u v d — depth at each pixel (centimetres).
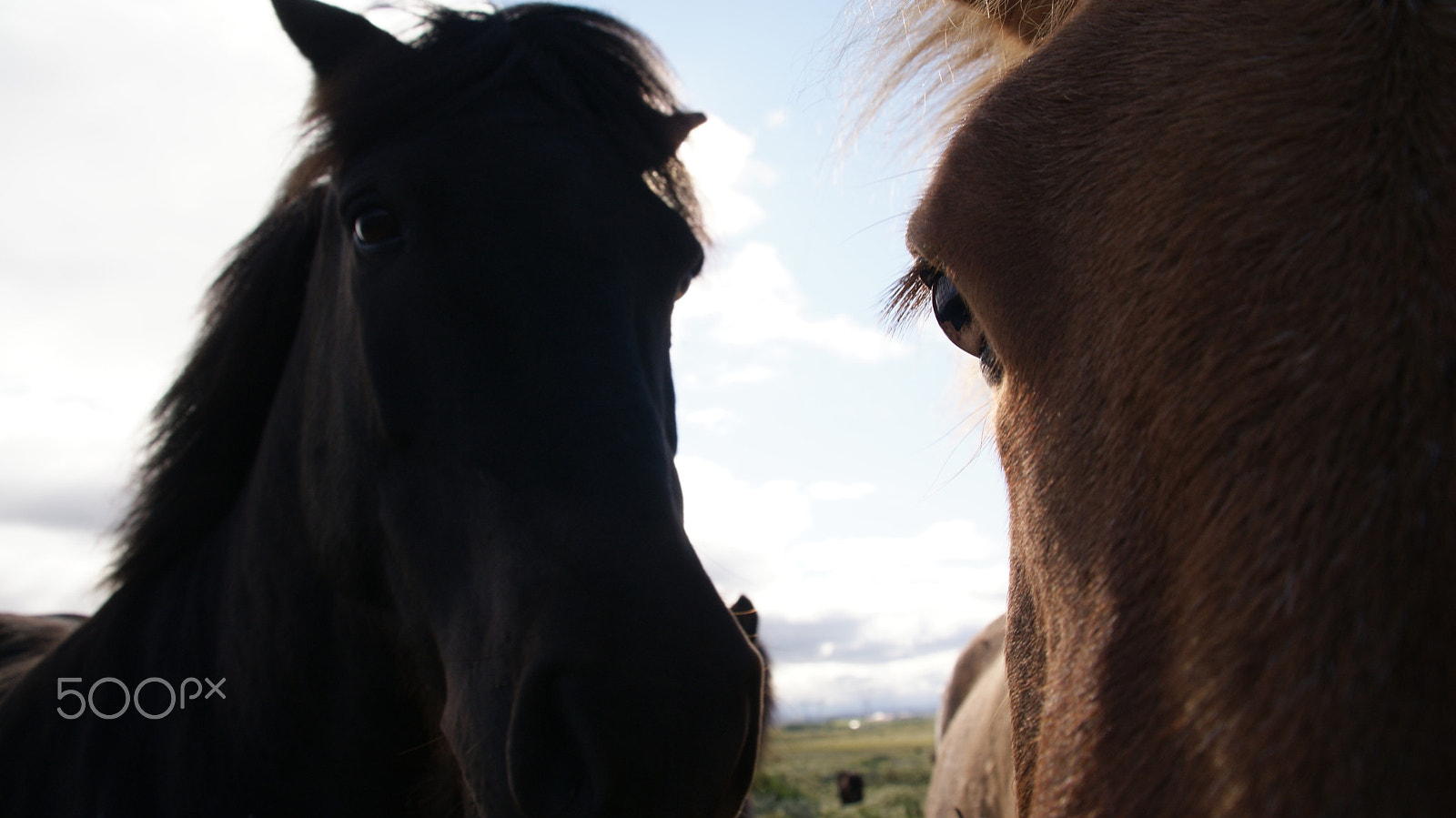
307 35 170
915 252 90
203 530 196
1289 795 38
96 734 176
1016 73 81
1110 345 58
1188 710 45
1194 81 61
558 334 132
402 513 139
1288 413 46
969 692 432
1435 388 42
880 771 1612
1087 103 69
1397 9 53
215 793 165
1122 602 52
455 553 130
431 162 142
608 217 148
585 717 103
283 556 166
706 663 106
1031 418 66
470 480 128
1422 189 47
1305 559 42
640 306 148
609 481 121
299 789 161
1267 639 42
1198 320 52
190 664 178
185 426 195
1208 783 42
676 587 110
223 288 202
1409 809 36
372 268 144
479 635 123
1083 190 66
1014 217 71
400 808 160
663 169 170
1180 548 49
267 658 164
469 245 138
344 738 159
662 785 102
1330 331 46
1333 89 53
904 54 141
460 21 166
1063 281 66
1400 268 46
